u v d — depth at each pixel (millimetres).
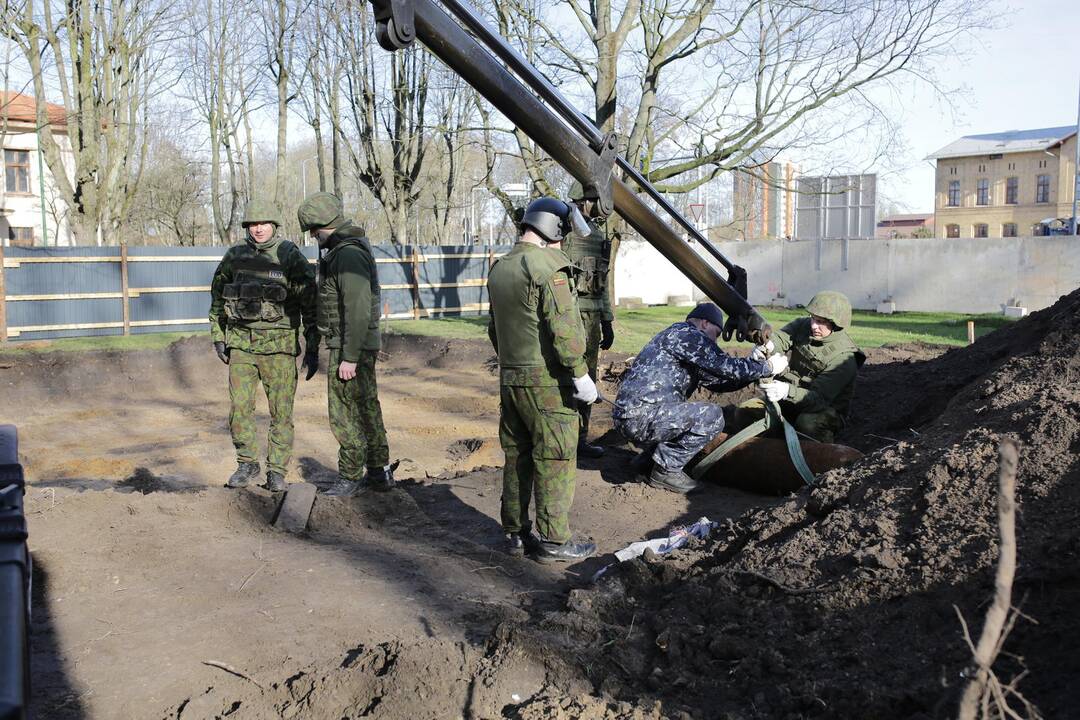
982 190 62875
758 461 5848
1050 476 3578
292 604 4109
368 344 5660
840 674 2906
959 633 2904
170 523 5238
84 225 20172
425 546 5027
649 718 2838
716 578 3857
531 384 4453
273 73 27031
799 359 6523
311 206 5527
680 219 5668
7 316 16344
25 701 1648
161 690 3301
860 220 24438
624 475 6680
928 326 18297
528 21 16172
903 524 3746
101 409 11492
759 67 15906
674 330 6039
